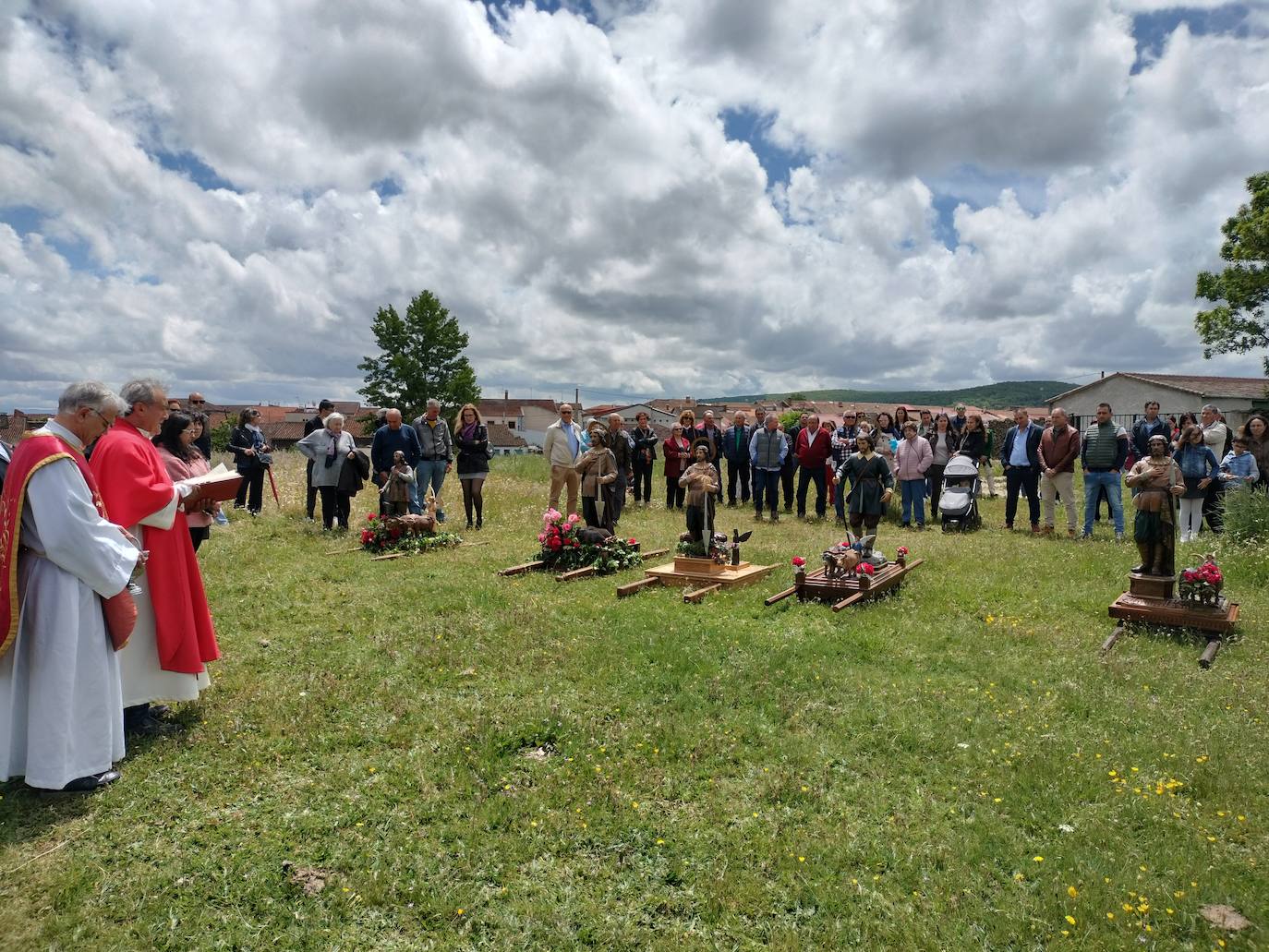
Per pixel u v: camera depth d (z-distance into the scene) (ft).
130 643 17.58
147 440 17.94
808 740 18.10
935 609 29.07
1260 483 39.45
